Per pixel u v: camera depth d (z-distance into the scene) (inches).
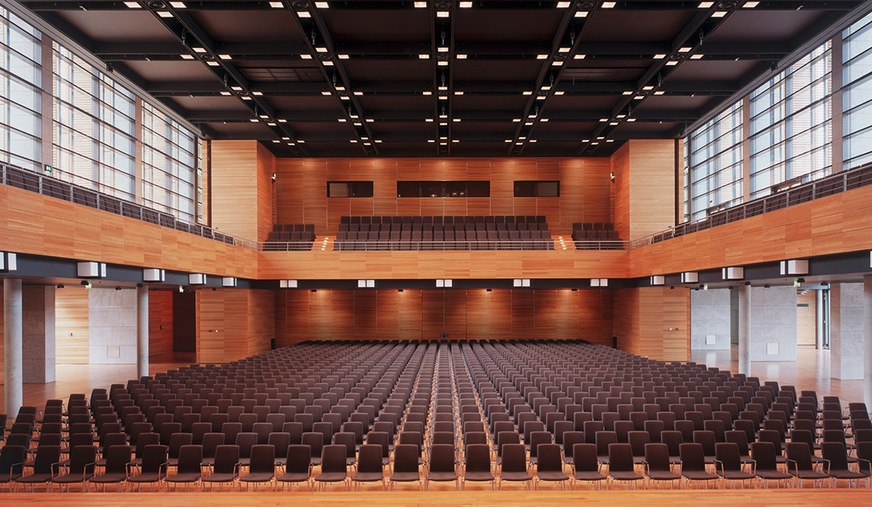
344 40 652.7
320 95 813.2
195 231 793.6
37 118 645.3
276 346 1178.6
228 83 756.6
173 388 549.6
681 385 560.7
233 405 474.6
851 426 407.5
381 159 1192.2
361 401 510.0
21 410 448.5
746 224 602.9
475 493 283.1
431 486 347.6
